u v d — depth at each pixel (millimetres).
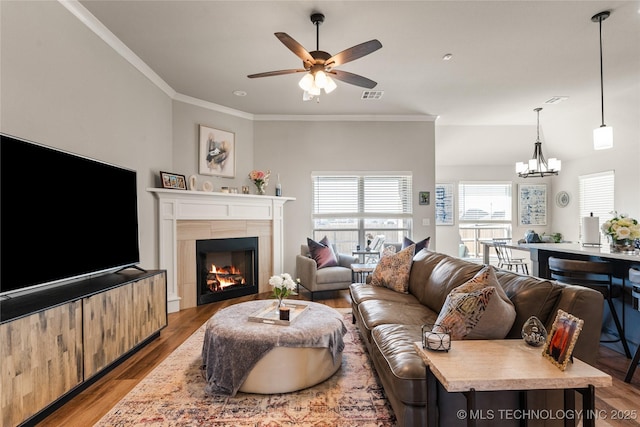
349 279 4895
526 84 4387
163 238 4074
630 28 3059
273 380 2227
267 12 2822
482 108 5379
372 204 5793
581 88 4535
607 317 3131
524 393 1640
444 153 7281
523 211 7676
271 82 4285
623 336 2852
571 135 6316
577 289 1715
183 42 3311
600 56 3504
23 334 1794
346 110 5438
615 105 5078
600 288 2855
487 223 7734
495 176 7711
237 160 5418
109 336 2510
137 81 3699
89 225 2680
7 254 1969
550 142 6836
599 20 2928
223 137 5211
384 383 1979
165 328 3570
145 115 3879
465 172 7723
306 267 4910
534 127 6484
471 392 1264
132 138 3600
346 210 5770
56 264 2334
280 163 5664
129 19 2914
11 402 1719
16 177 2037
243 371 2197
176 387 2324
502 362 1435
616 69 3949
